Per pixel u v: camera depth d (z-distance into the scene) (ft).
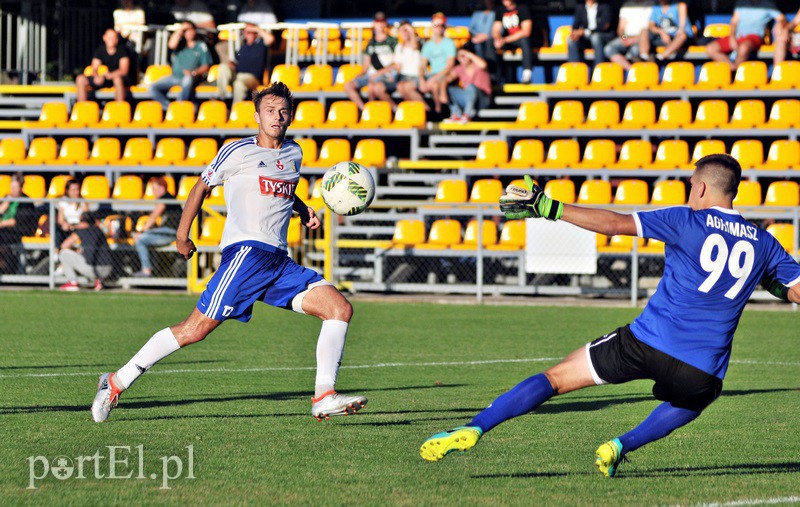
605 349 62.39
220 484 64.34
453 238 224.74
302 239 226.58
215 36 305.53
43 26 314.35
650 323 61.31
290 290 79.46
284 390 104.01
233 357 130.00
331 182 85.81
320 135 267.18
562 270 205.98
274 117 79.56
